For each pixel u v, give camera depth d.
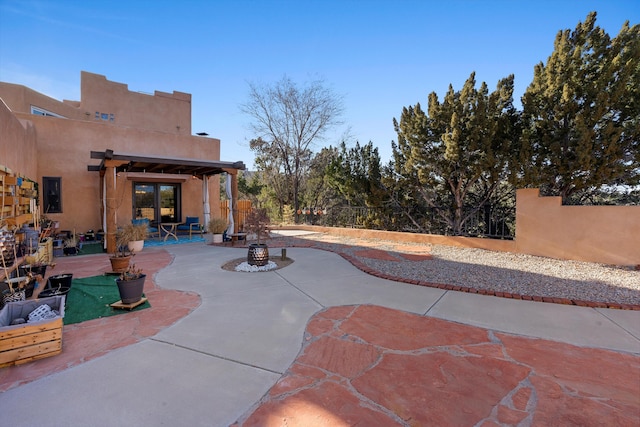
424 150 10.58
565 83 8.12
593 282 5.78
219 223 11.36
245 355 3.14
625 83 7.50
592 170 7.97
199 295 5.14
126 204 12.67
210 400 2.44
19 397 2.47
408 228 12.32
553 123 8.48
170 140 13.66
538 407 2.34
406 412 2.28
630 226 7.01
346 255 8.47
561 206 7.85
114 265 6.42
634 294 5.07
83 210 11.65
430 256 8.44
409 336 3.58
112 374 2.80
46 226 9.41
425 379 2.71
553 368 2.89
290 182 21.41
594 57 8.20
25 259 5.55
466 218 10.44
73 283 5.86
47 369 2.89
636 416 2.25
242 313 4.32
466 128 9.62
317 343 3.40
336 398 2.45
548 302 4.76
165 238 11.12
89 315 4.25
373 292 5.29
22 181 6.98
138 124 17.34
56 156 11.20
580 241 7.60
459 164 9.90
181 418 2.24
